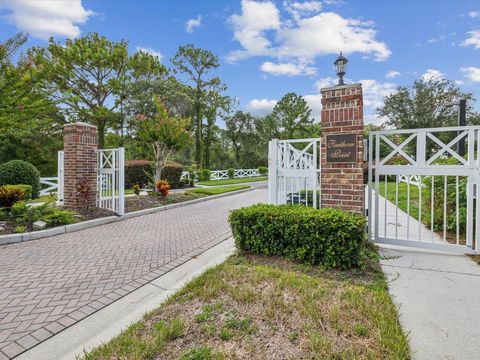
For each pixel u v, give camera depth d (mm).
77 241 5391
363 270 3408
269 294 2729
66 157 7691
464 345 2055
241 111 36875
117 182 8266
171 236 5828
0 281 3533
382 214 7289
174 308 2617
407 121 25531
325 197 4535
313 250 3564
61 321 2648
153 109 21562
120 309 2881
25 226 5754
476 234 4004
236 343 2053
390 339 2031
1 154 16484
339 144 4426
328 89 4516
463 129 4059
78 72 18688
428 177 5707
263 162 37812
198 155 28594
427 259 3871
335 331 2141
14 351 2207
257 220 3936
